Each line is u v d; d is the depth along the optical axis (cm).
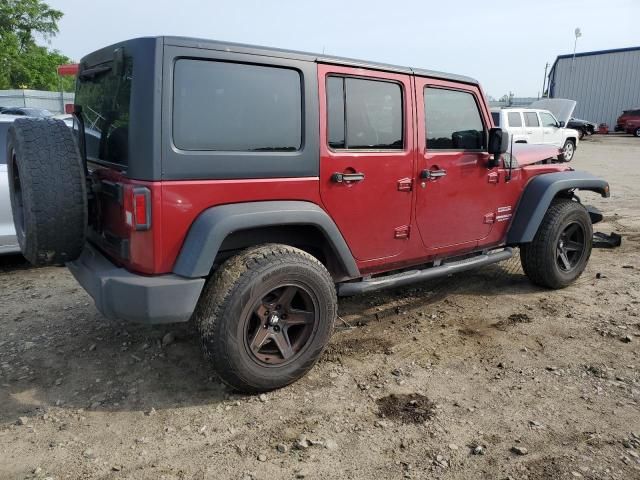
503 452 267
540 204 473
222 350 294
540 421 294
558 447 271
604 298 486
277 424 289
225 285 292
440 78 401
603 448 271
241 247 327
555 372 349
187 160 281
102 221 327
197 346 379
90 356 365
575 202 505
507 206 470
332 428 286
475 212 441
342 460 260
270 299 315
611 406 309
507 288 518
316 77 328
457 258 452
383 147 369
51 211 284
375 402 313
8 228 526
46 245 291
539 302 479
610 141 2772
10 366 351
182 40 278
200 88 286
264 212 301
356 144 354
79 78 384
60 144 292
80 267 321
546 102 1973
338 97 342
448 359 368
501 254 472
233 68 297
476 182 435
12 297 480
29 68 4691
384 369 353
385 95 368
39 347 378
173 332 400
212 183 290
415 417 297
